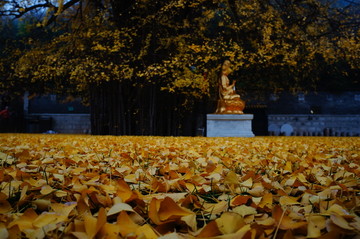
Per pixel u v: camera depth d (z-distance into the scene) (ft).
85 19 45.01
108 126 46.80
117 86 44.11
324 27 48.57
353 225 2.94
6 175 6.14
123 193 4.20
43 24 41.34
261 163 9.64
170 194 4.64
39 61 43.45
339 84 97.55
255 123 102.27
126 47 43.19
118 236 2.79
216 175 6.44
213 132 44.70
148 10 42.91
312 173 7.50
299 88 63.00
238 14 45.09
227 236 2.42
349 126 101.45
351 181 6.01
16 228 2.83
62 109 105.70
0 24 51.13
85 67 39.27
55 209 3.73
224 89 45.73
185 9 45.03
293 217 3.57
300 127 101.50
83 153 12.80
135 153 11.64
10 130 78.89
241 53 42.93
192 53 43.86
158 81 43.47
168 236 2.61
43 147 15.01
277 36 45.03
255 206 4.16
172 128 45.93
